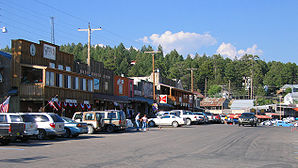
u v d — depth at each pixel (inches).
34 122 797.2
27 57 1200.8
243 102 3966.5
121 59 5502.0
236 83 5226.4
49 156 494.6
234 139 832.9
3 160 450.6
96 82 1606.8
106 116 1128.2
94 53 5974.4
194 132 1125.7
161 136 936.9
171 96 2513.5
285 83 5191.9
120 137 904.3
